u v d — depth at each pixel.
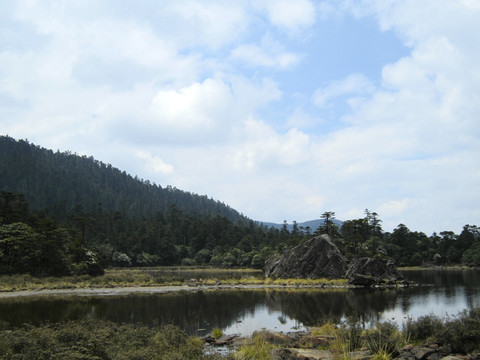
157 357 11.44
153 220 186.00
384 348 11.80
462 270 107.50
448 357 10.53
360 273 61.12
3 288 45.56
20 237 59.50
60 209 177.00
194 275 89.62
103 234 141.12
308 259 70.25
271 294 42.72
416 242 135.38
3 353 10.71
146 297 38.75
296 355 11.16
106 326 16.50
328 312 27.27
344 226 104.81
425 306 29.84
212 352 12.94
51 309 28.67
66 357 10.40
